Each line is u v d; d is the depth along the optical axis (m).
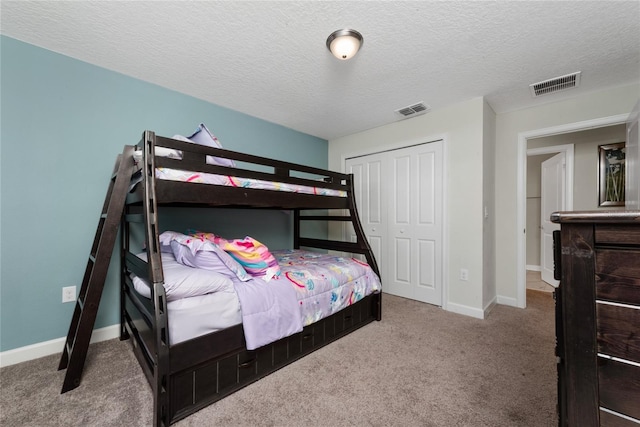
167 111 2.39
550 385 1.51
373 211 3.53
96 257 1.52
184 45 1.79
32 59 1.79
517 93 2.49
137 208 1.93
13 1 1.41
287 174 2.12
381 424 1.23
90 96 2.01
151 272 1.23
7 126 1.72
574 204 3.53
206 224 2.67
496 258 3.01
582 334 0.68
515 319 2.51
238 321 1.46
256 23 1.57
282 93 2.49
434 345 1.98
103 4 1.43
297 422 1.23
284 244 3.41
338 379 1.56
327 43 1.73
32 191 1.80
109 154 2.09
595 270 0.67
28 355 1.77
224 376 1.41
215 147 1.73
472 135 2.63
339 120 3.20
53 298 1.87
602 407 0.66
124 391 1.43
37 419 1.23
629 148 2.21
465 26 1.59
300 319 1.69
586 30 1.62
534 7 1.44
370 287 2.36
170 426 1.20
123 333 2.06
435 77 2.20
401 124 3.20
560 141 3.61
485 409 1.32
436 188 2.92
